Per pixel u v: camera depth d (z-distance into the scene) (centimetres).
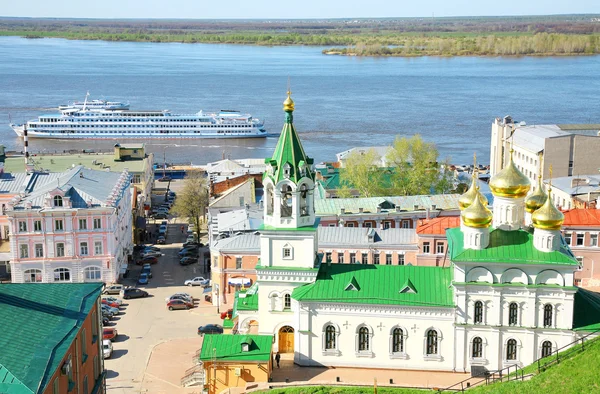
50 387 6850
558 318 9856
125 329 13125
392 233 14538
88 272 15475
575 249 13912
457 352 10050
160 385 10869
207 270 16500
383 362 10206
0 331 7150
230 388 9962
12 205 15050
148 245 18725
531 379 8825
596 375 8338
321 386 9638
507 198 10575
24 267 15200
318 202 16775
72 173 16588
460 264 9881
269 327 10619
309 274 10369
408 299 10069
